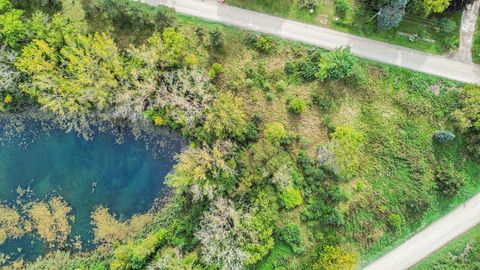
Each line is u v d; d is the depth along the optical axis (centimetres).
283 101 5762
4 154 5953
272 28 5825
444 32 5853
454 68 5900
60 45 5453
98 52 5278
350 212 5753
